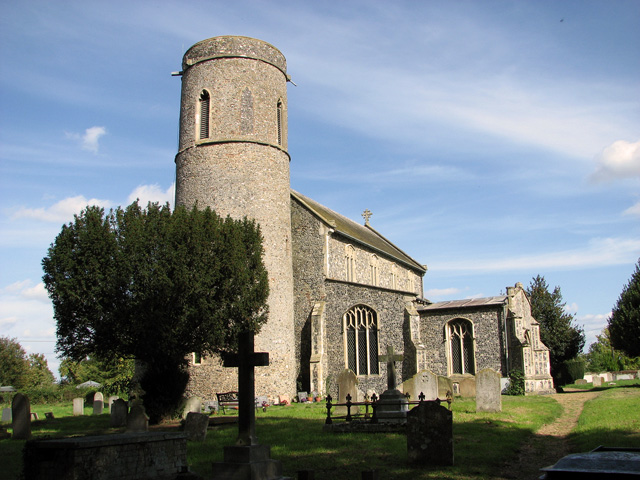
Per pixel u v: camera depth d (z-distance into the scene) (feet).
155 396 77.71
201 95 108.88
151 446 36.76
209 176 105.40
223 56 108.37
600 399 84.48
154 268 73.10
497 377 70.59
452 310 116.26
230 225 83.76
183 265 74.33
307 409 84.38
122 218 77.61
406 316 116.47
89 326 73.87
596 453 22.34
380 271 141.59
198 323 75.56
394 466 38.65
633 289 121.90
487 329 112.68
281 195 109.60
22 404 63.98
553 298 152.87
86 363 191.01
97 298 71.87
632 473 18.99
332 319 110.11
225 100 107.24
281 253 107.14
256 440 34.65
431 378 78.95
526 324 119.75
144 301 71.26
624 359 224.53
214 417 73.00
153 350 71.97
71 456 32.24
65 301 72.33
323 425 58.49
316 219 114.93
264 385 99.86
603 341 249.34
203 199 105.09
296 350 111.45
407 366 113.91
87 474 32.53
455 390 111.14
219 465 33.32
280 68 114.21
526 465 39.19
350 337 110.52
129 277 72.49
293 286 114.32
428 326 118.32
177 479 32.99
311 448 45.93
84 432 68.13
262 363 34.96
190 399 68.08
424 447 39.27
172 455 38.19
